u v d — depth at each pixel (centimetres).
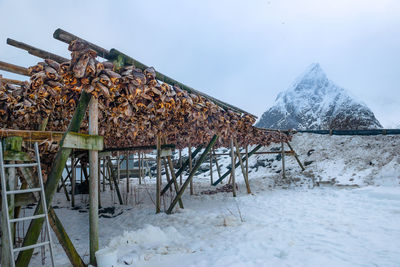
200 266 360
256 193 1030
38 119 570
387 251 381
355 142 1312
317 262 351
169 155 789
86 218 768
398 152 1063
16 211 456
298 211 690
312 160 1366
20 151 342
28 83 510
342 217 599
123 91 409
